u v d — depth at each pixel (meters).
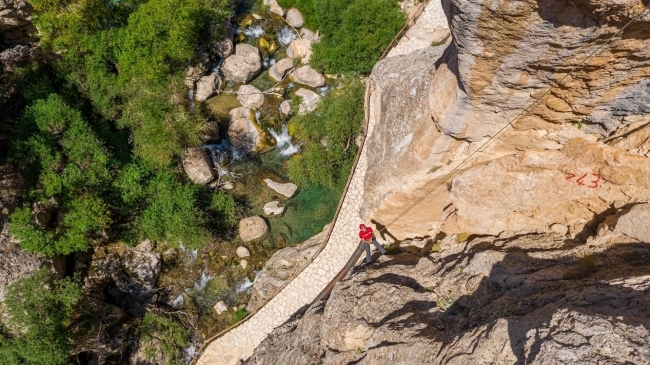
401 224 20.19
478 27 10.70
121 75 23.31
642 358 8.04
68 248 21.09
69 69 23.97
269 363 17.78
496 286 13.27
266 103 26.86
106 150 23.11
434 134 15.99
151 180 24.08
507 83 12.38
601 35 10.04
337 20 26.09
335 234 21.78
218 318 23.45
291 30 28.75
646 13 9.10
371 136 22.88
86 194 22.06
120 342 22.58
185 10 22.53
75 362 21.39
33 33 23.23
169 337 22.83
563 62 11.16
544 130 14.16
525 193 15.38
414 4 25.91
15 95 23.16
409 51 24.67
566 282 12.09
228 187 25.75
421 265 16.81
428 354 11.75
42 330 19.59
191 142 24.72
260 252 24.58
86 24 22.95
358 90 25.08
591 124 13.48
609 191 13.84
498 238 16.17
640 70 10.98
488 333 10.55
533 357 9.20
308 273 21.44
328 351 14.84
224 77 27.41
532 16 9.93
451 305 13.67
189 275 24.36
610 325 8.86
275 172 26.17
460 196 16.67
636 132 12.70
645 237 12.16
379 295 15.38
